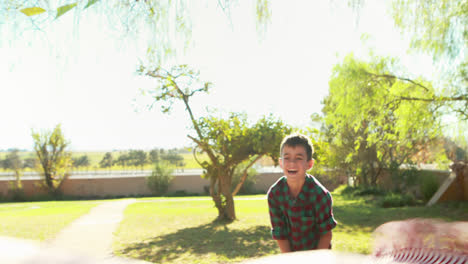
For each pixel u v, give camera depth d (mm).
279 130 9938
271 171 33688
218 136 10211
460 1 4348
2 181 28766
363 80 11125
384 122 12734
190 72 9406
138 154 76688
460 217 9703
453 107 9781
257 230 8773
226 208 10812
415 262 271
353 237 7469
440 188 13891
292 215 2061
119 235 8234
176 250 6586
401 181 18938
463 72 8797
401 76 10891
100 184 30109
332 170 23156
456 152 14008
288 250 2143
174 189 30609
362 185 20344
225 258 5879
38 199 28328
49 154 29297
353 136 18188
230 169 11141
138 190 30344
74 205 18297
